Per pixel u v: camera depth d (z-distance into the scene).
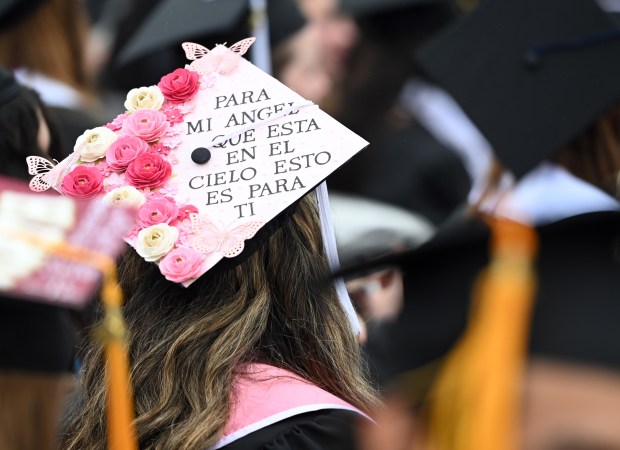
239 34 10.61
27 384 4.29
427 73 6.79
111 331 4.26
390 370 3.77
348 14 11.47
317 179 5.55
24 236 3.96
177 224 5.49
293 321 5.55
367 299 6.96
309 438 5.07
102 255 3.99
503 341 3.03
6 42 9.52
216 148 5.70
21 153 6.84
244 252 5.46
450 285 3.85
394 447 3.25
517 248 3.22
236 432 5.10
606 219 3.76
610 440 2.98
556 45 6.43
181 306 5.45
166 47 10.59
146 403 5.25
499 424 2.94
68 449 5.36
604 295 3.59
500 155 6.01
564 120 5.89
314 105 5.75
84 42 9.88
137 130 5.73
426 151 11.12
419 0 11.43
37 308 4.31
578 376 3.17
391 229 10.23
